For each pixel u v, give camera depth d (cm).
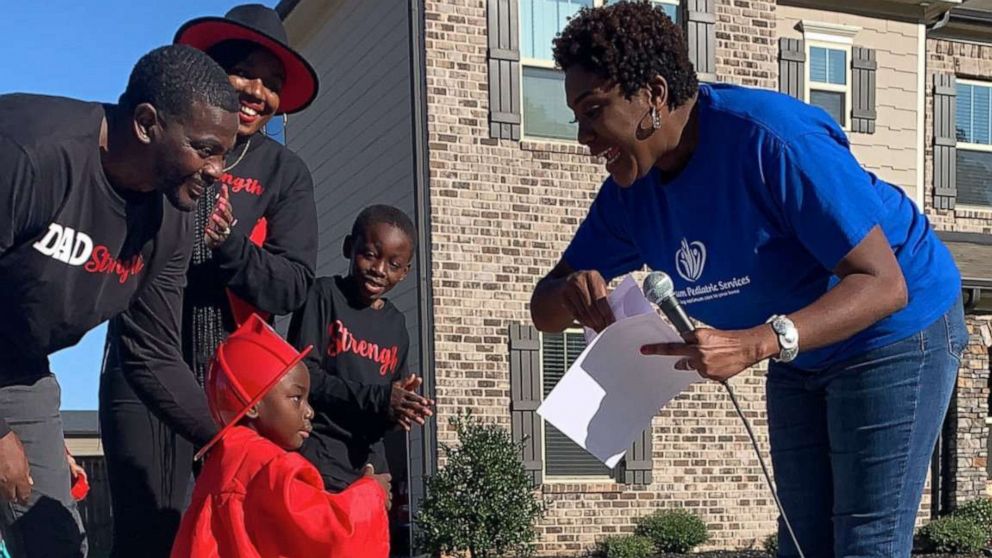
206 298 340
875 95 1155
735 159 240
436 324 956
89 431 1566
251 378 292
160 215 276
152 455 332
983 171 1224
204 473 287
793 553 283
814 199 229
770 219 243
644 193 271
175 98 244
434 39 973
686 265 266
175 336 316
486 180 984
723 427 1040
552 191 1004
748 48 1081
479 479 854
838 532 263
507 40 995
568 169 1010
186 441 338
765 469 253
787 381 282
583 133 244
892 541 255
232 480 275
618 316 262
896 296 226
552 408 246
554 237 1002
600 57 231
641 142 240
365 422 369
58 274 254
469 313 969
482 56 990
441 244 965
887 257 229
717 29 1067
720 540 1028
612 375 249
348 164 1169
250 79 330
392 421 363
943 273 261
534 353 983
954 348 260
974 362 1128
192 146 248
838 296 225
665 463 1019
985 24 1205
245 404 291
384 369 387
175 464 335
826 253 231
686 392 1030
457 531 845
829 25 1136
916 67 1183
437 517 854
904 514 255
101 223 256
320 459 358
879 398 254
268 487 270
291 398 298
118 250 266
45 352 275
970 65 1216
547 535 973
